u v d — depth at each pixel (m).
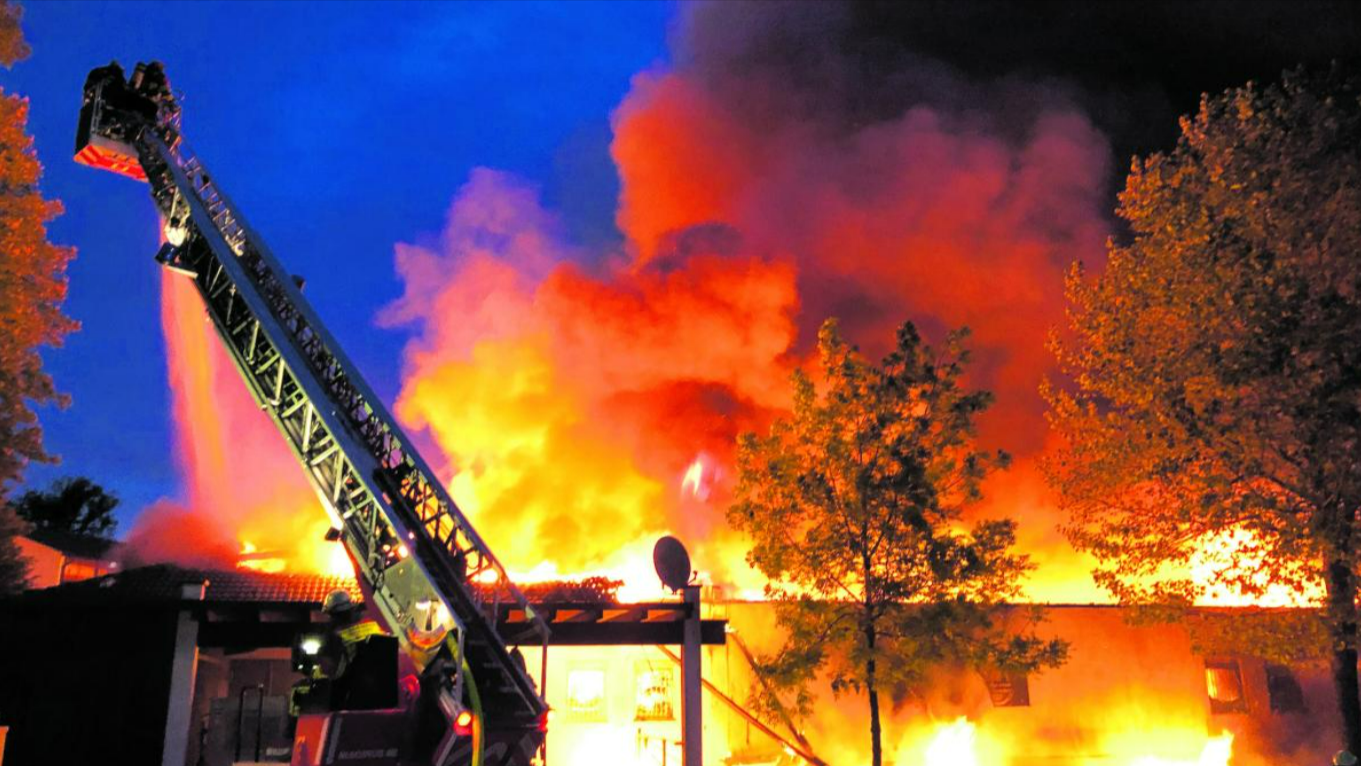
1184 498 14.25
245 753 16.39
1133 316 14.97
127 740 14.98
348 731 9.14
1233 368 13.27
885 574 14.67
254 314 13.16
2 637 15.48
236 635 15.61
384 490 12.32
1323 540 12.86
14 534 16.52
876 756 14.12
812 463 15.13
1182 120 15.63
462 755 9.82
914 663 14.13
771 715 14.88
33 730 15.05
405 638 10.98
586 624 16.62
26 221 16.41
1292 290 13.30
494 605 12.08
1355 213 13.84
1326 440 12.77
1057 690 20.61
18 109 16.53
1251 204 14.32
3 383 16.16
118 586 16.73
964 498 14.94
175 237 15.41
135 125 16.58
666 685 18.69
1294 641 13.64
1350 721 13.62
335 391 13.85
